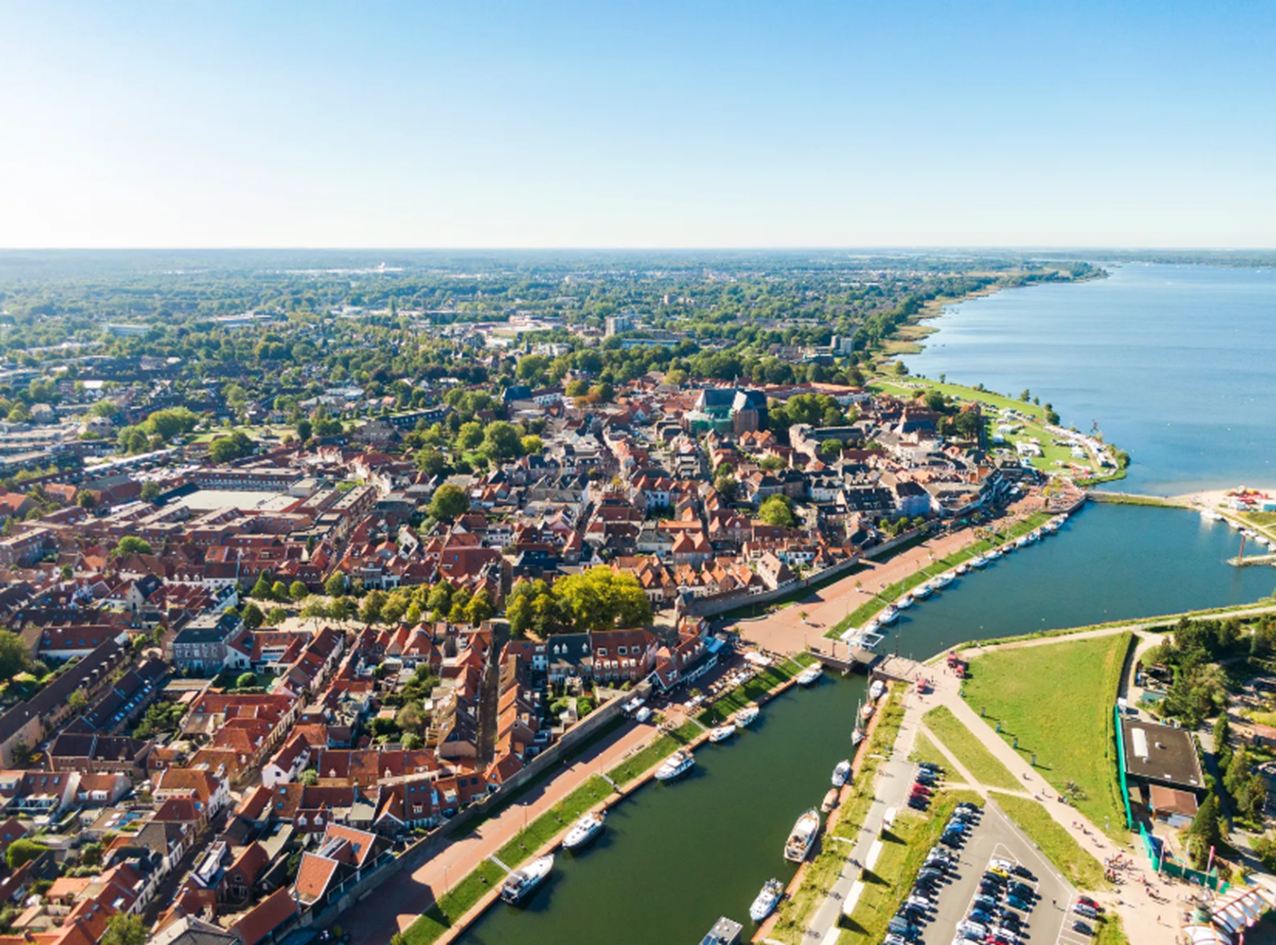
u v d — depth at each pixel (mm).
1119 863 157875
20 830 163000
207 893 147500
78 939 134750
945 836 164375
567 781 185875
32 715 198500
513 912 150875
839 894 151250
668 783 186625
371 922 147500
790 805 179375
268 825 167500
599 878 158625
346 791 172125
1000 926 141625
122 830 165625
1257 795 169250
